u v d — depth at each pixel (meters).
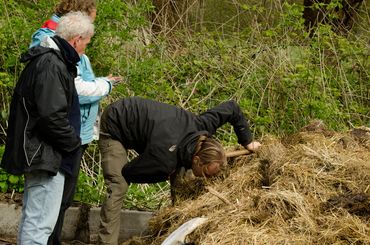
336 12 12.27
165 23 11.10
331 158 6.72
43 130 5.74
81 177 8.32
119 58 9.61
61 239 7.86
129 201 8.27
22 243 5.98
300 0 14.59
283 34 10.68
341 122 9.77
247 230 5.81
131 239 7.04
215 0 13.09
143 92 9.45
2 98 8.97
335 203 6.10
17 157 5.84
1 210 7.83
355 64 10.74
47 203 5.96
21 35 9.02
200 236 5.96
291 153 6.91
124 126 6.68
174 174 7.08
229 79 10.26
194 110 9.81
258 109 9.80
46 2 9.20
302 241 5.69
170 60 10.62
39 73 5.74
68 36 5.98
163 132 6.38
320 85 10.06
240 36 11.08
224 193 6.59
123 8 9.50
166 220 6.73
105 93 6.87
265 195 6.19
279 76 10.06
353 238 5.68
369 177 6.48
